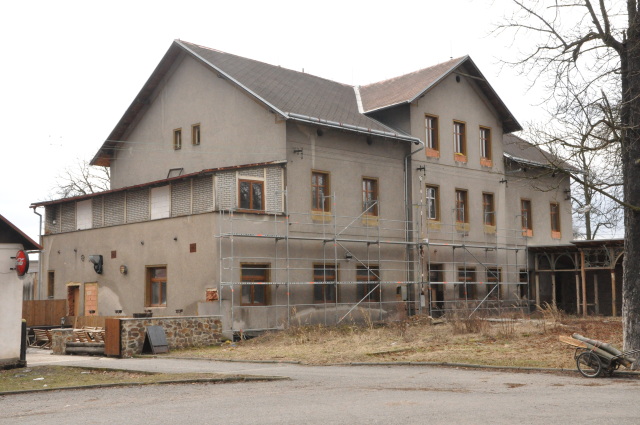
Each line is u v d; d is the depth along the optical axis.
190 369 17.31
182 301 26.50
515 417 9.70
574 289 39.53
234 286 25.72
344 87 35.53
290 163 27.88
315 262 28.48
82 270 30.95
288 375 15.86
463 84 35.12
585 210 23.09
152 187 28.30
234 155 29.33
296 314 27.61
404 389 13.24
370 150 31.02
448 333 23.86
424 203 32.56
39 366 18.45
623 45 15.80
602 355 14.42
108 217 30.23
